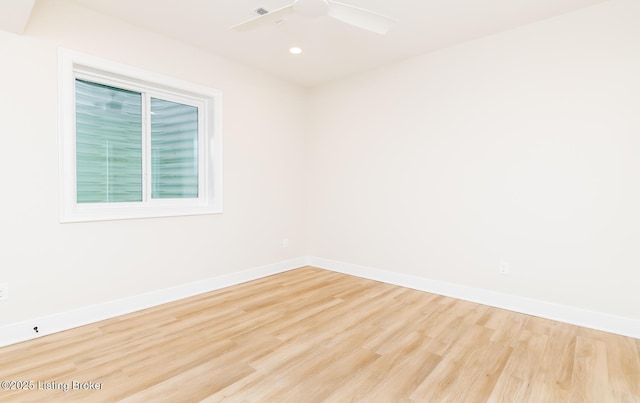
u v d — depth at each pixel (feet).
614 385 5.99
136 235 9.38
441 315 9.22
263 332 8.03
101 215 8.68
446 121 10.85
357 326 8.43
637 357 6.98
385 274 12.54
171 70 9.97
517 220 9.59
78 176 8.71
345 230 13.78
